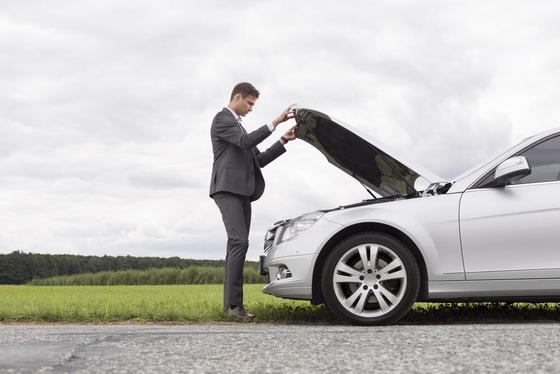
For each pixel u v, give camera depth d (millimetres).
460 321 5531
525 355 2789
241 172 5941
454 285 4984
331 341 3494
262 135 5711
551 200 4934
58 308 6273
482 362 2658
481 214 4992
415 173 5312
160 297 10805
